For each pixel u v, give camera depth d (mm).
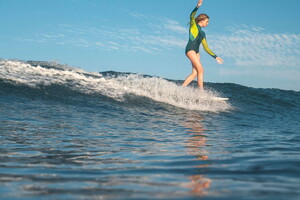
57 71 8250
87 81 7930
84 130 4258
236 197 1306
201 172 1936
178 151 2922
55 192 1412
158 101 7625
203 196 1331
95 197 1327
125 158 2525
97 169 2055
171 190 1449
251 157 2518
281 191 1407
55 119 4848
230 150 3000
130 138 3842
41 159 2420
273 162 2223
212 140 3852
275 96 10875
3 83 6336
